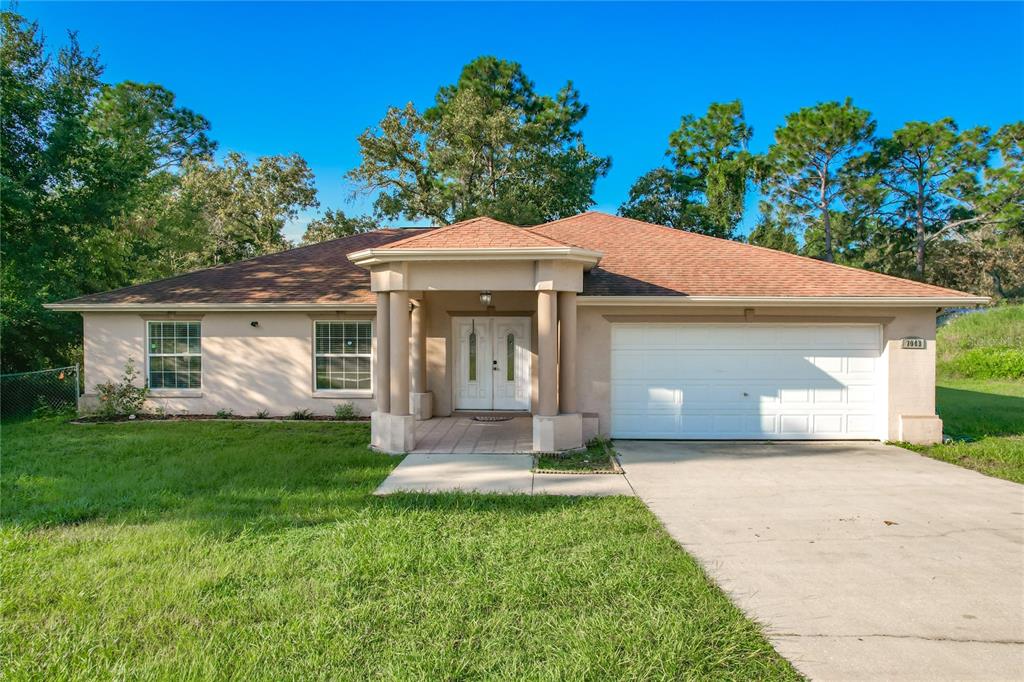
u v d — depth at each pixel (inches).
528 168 1191.6
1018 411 599.8
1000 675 138.4
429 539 221.1
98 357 556.4
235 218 1359.5
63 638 151.3
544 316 386.6
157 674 135.7
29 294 667.4
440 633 153.3
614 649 145.1
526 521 246.1
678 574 192.1
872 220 1526.8
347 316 548.1
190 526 233.6
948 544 225.1
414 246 383.9
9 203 597.0
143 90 1348.4
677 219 1504.7
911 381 435.8
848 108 1326.3
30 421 521.7
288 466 344.2
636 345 445.4
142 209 1001.5
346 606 167.9
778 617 165.8
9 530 228.2
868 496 292.7
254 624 158.2
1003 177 1314.0
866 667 141.3
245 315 553.0
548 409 389.1
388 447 391.9
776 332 444.1
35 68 671.1
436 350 559.5
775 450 408.5
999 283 1608.0
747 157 1465.3
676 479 325.7
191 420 531.5
